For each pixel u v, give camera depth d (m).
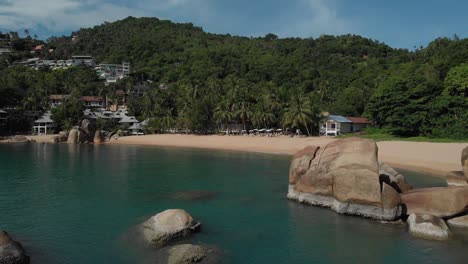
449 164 44.72
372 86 123.81
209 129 118.88
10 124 117.94
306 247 18.17
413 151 55.12
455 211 20.77
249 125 117.06
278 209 25.02
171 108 135.50
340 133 97.12
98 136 102.12
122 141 104.38
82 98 142.50
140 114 143.12
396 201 21.53
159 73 197.25
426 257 16.81
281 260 16.67
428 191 22.06
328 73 159.38
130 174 41.38
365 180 22.22
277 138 91.38
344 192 23.11
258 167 48.72
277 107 110.19
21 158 57.25
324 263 16.38
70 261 16.39
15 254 15.28
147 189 32.28
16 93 122.44
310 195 26.11
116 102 157.50
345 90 126.44
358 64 171.38
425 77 86.81
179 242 18.27
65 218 22.94
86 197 28.88
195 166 49.62
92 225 21.47
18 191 30.98
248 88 126.25
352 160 23.45
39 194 29.84
